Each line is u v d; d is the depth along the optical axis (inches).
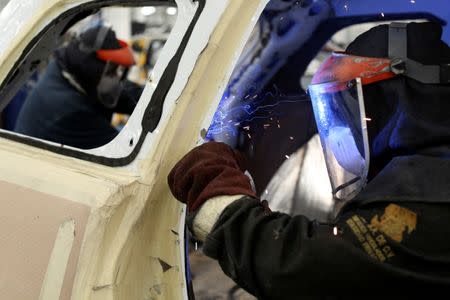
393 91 35.5
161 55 46.3
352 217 32.5
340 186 42.2
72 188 42.7
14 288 45.3
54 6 62.9
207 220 35.1
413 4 67.4
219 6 45.8
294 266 31.2
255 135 65.2
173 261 43.1
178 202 43.3
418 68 35.4
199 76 44.4
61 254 42.0
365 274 30.4
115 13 98.2
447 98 34.5
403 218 31.2
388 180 33.3
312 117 66.6
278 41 63.5
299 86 66.9
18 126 105.1
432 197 31.0
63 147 49.3
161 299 42.4
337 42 66.7
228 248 32.9
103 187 41.0
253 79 64.1
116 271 39.8
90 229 40.0
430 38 36.8
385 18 67.9
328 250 30.8
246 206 33.8
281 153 65.9
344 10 66.5
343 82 38.1
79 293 39.6
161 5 52.5
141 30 97.7
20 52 63.9
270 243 32.5
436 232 30.5
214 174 36.8
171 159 43.5
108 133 102.4
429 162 32.6
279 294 32.4
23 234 45.6
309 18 64.0
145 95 45.6
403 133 34.3
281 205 65.8
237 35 46.4
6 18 67.0
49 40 64.6
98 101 102.7
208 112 45.1
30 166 47.8
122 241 40.4
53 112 101.7
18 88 65.6
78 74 101.7
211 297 58.9
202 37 45.1
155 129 43.9
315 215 65.2
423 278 29.8
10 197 47.4
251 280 32.8
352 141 39.6
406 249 30.4
